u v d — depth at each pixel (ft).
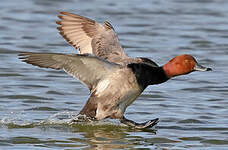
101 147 31.30
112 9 80.79
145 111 40.29
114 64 34.65
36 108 40.27
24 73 50.67
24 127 35.50
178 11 81.41
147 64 35.55
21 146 30.94
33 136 33.35
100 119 35.63
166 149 31.12
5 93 43.75
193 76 51.42
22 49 59.36
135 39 65.77
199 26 72.84
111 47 38.09
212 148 31.37
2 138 32.55
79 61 33.71
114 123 37.50
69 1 85.71
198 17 78.02
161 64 54.44
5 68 51.98
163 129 35.70
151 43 63.98
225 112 39.70
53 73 51.29
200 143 32.42
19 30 68.39
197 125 36.52
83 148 30.94
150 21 74.95
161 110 40.50
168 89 46.78
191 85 47.98
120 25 72.18
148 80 35.37
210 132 34.81
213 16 78.79
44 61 33.60
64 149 30.58
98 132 35.01
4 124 35.99
